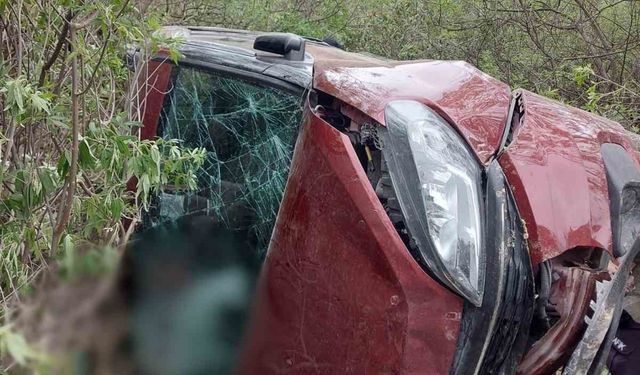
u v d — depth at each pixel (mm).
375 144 2760
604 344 2646
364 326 2512
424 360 2463
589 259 2889
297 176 2768
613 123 3568
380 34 8055
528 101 3236
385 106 2809
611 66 6750
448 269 2488
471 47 7395
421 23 7801
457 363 2506
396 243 2486
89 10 2945
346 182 2596
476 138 2863
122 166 2990
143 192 3186
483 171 2785
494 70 7207
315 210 2664
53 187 2840
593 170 2953
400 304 2461
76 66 2842
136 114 3457
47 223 2984
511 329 2625
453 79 3188
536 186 2752
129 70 3461
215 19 7715
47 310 2072
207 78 3475
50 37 3143
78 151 2797
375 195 2562
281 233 2771
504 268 2564
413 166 2650
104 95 3389
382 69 3127
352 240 2559
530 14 6941
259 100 3271
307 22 8039
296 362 2648
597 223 2809
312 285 2633
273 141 3166
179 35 3658
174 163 3104
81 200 3018
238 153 3275
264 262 2797
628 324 2979
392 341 2463
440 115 2877
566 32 7039
